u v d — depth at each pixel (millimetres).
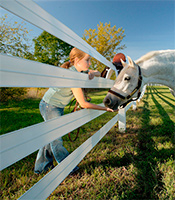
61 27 1009
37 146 857
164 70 2178
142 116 4617
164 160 1949
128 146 2469
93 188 1558
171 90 2625
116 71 2594
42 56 16562
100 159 2086
